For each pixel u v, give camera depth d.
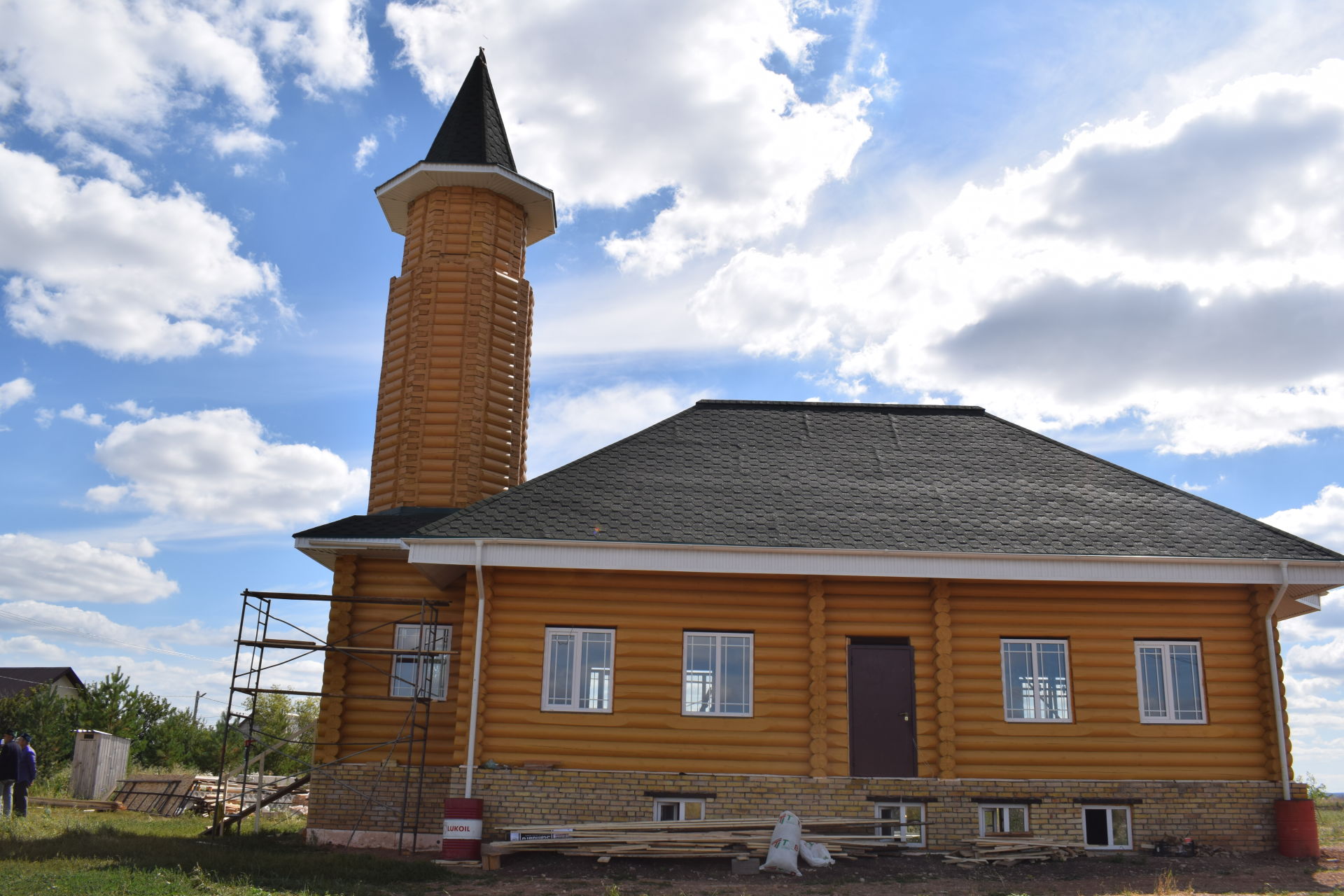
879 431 19.69
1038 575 15.77
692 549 15.69
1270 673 16.17
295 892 11.82
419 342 20.55
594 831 14.78
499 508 16.44
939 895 12.49
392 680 17.86
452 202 21.47
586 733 15.87
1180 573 15.77
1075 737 16.00
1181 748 16.03
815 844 14.53
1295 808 15.50
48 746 33.50
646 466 17.91
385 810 17.22
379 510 20.20
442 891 12.48
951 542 16.00
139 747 36.62
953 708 15.98
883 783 15.68
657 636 16.23
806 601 16.44
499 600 16.30
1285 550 16.05
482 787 15.59
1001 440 19.50
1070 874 14.05
